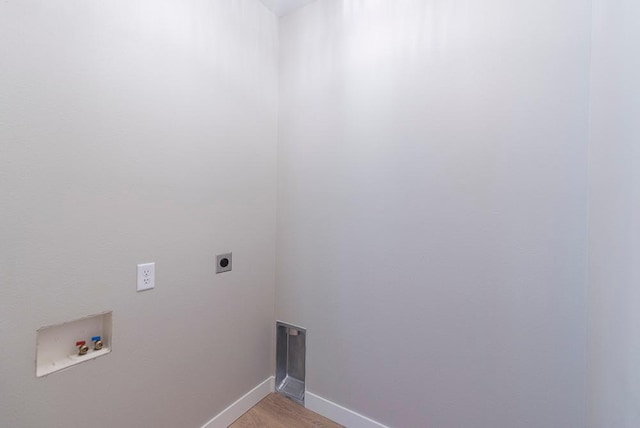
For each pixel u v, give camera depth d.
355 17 1.45
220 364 1.46
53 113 0.88
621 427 0.66
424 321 1.28
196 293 1.33
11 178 0.81
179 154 1.24
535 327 1.05
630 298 0.62
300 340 1.73
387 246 1.37
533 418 1.06
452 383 1.22
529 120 1.05
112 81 1.01
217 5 1.39
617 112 0.71
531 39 1.04
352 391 1.48
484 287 1.15
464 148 1.18
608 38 0.78
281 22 1.73
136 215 1.10
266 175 1.70
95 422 1.00
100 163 0.99
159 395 1.19
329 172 1.55
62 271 0.91
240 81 1.52
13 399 0.83
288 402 1.69
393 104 1.34
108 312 1.03
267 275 1.73
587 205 0.96
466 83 1.17
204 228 1.36
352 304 1.47
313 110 1.60
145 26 1.11
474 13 1.15
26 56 0.83
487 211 1.14
